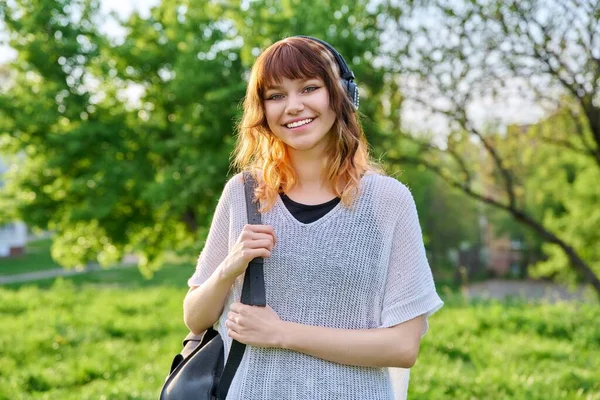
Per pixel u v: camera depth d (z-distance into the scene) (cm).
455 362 617
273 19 1034
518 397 466
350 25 977
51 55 1398
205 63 1138
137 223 1505
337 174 174
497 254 3753
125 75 1409
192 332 188
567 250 936
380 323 173
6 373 571
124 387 512
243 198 182
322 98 173
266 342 164
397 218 173
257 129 181
